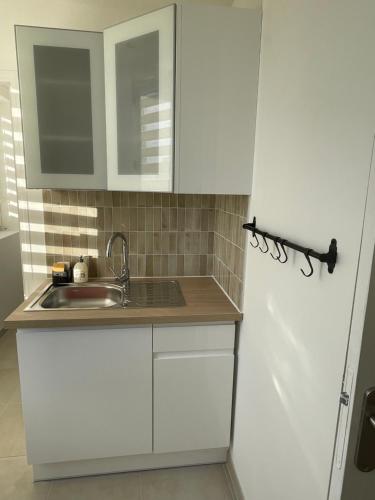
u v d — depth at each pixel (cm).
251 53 145
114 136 163
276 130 125
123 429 170
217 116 149
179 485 175
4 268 317
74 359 158
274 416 126
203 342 167
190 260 219
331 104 88
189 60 143
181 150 149
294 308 110
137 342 161
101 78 162
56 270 195
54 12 182
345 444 81
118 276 212
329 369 89
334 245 86
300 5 105
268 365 132
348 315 81
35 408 160
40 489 170
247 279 156
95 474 179
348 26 81
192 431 176
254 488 147
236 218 172
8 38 181
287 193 114
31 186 171
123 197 203
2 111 328
